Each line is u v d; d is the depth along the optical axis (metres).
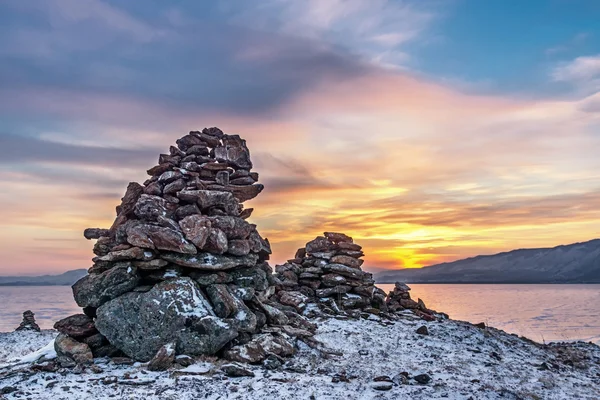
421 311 26.09
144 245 16.78
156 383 12.95
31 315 31.72
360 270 25.36
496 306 80.62
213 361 15.20
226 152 21.28
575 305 87.44
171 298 16.09
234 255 18.58
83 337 16.22
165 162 19.78
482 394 12.67
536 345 23.02
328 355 16.59
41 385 12.77
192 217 17.75
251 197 21.72
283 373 14.40
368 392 12.54
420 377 13.95
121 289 16.47
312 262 26.16
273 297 23.42
